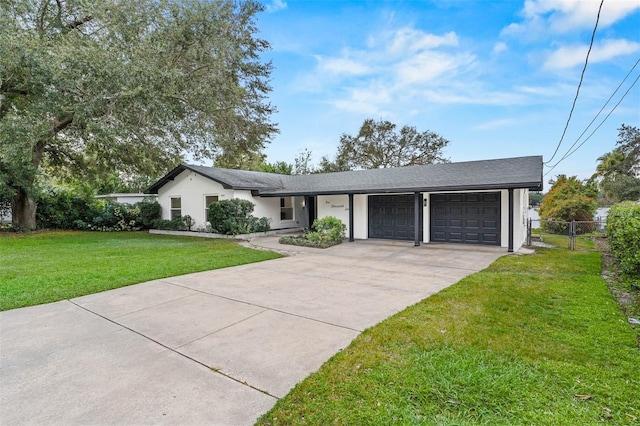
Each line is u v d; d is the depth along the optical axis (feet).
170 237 46.37
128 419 7.38
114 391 8.50
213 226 45.34
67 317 14.10
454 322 12.83
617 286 18.85
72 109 36.29
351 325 12.91
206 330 12.57
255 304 15.76
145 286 19.21
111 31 35.78
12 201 49.93
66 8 40.78
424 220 39.42
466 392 8.12
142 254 30.71
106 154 50.01
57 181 63.05
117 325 13.16
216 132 47.62
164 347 11.11
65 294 17.33
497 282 19.26
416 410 7.50
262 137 61.93
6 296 16.81
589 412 7.35
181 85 41.47
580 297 16.14
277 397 8.18
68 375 9.33
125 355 10.55
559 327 12.29
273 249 35.04
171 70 38.32
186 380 9.01
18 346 11.25
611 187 81.46
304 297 16.94
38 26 39.27
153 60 37.22
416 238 36.32
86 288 18.44
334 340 11.50
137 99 36.42
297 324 13.09
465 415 7.30
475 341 11.05
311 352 10.59
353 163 98.94
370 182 42.70
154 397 8.22
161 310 14.93
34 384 8.87
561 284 18.75
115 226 56.29
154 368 9.70
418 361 9.71
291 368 9.59
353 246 37.19
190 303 15.97
